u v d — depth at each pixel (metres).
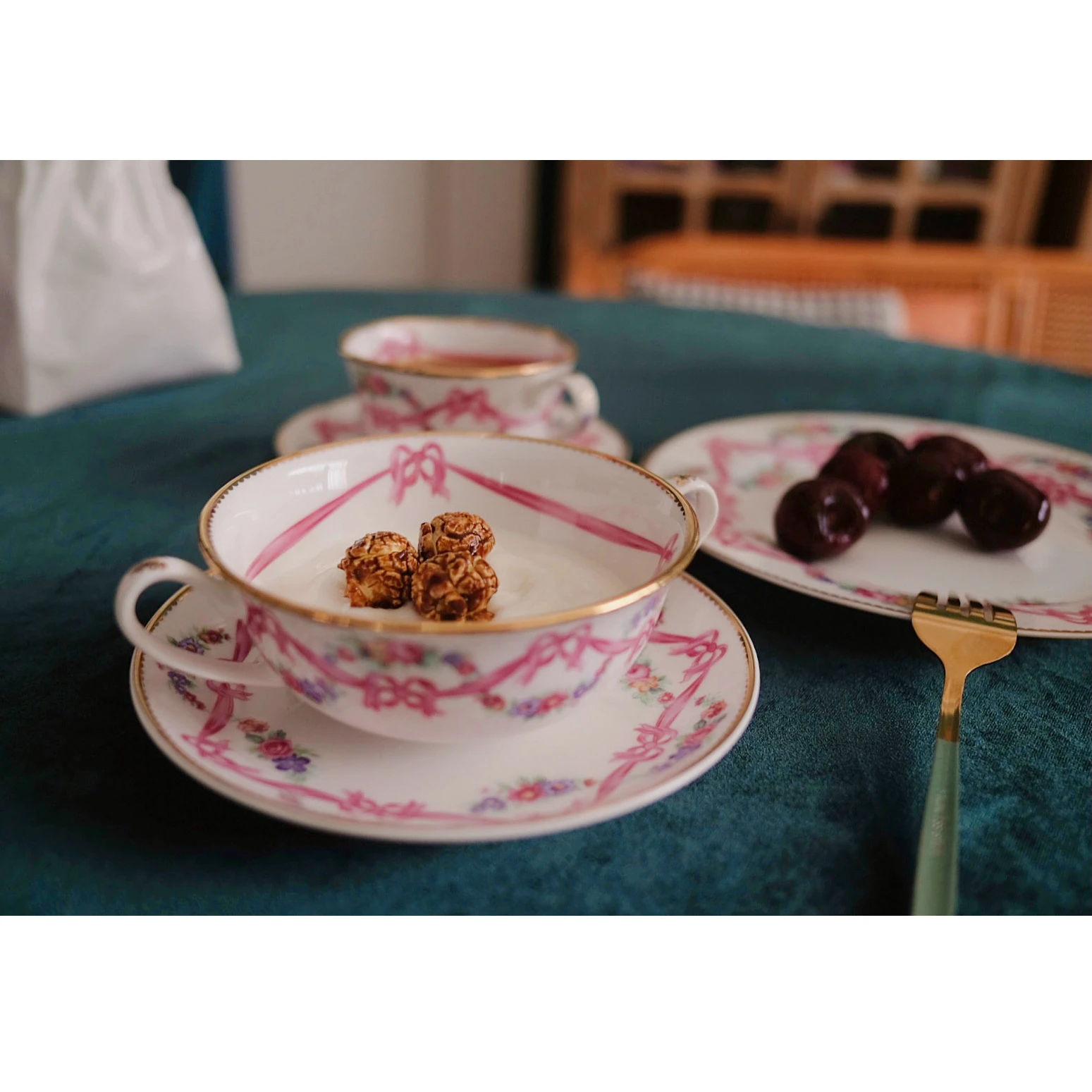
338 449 0.31
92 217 0.46
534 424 0.43
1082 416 0.53
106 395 0.50
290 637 0.25
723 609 0.31
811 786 0.27
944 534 0.40
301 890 0.25
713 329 0.66
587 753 0.27
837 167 1.45
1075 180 1.43
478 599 0.27
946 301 1.07
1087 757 0.29
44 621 0.32
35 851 0.25
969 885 0.25
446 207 1.55
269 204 1.44
